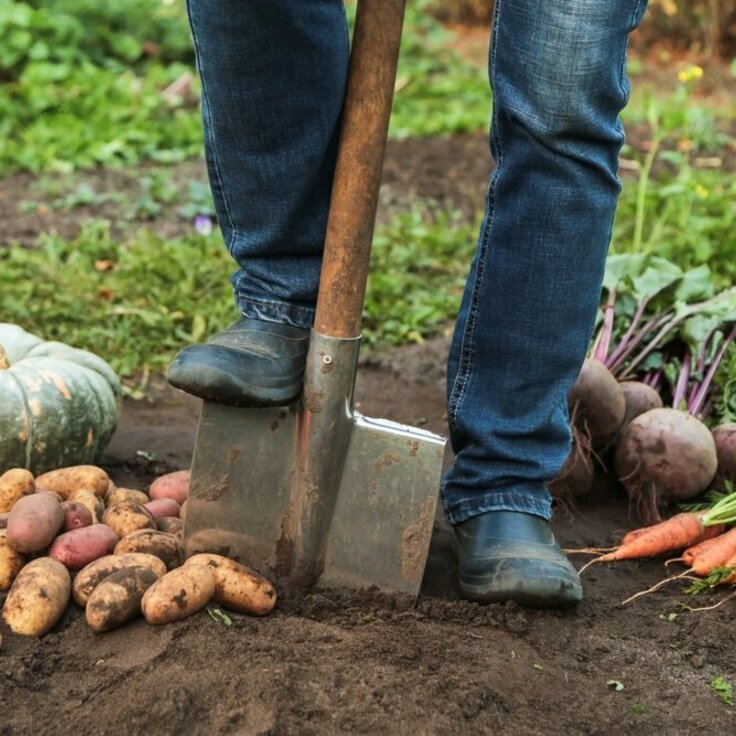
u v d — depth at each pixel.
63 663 2.17
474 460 2.56
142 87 8.41
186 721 1.99
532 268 2.38
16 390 2.81
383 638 2.25
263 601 2.32
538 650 2.33
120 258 5.12
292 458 2.43
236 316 4.63
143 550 2.40
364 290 2.36
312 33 2.25
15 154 6.87
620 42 2.22
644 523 3.11
